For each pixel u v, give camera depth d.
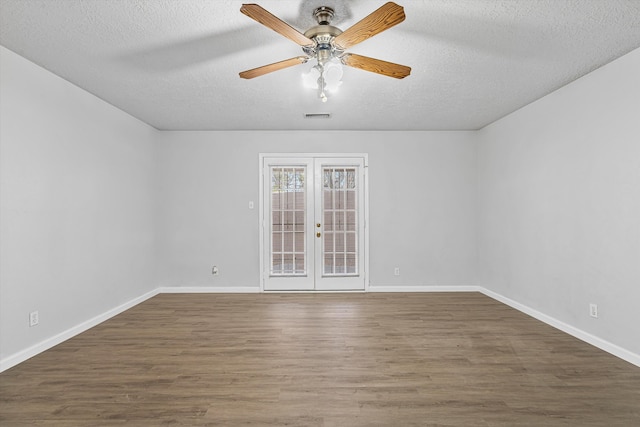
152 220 4.77
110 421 1.89
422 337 3.16
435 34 2.37
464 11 2.10
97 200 3.60
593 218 2.97
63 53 2.63
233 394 2.17
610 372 2.46
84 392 2.20
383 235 5.02
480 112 4.15
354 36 1.93
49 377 2.39
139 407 2.03
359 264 5.02
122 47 2.54
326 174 5.02
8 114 2.58
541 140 3.64
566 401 2.08
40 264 2.86
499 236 4.46
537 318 3.70
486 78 3.12
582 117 3.08
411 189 5.03
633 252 2.60
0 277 2.51
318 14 2.09
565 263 3.30
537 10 2.08
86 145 3.43
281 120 4.48
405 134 5.03
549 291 3.53
